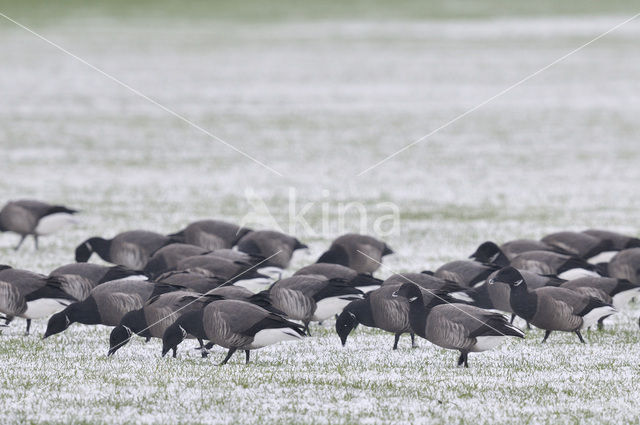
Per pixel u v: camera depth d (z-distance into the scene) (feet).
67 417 33.37
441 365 41.96
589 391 37.09
